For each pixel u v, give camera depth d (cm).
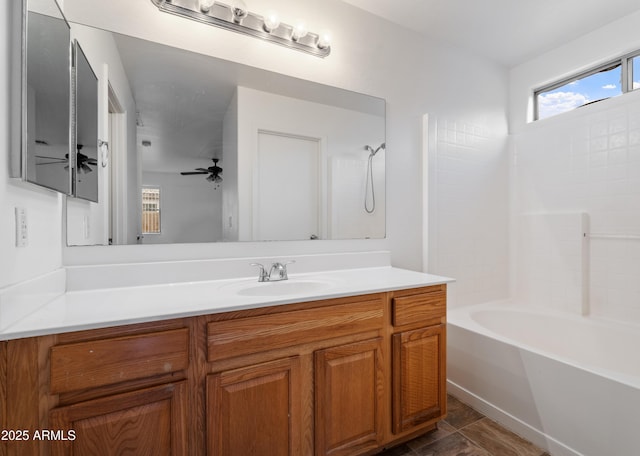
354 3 191
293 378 113
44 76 97
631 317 198
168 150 144
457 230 238
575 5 194
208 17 149
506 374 165
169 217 144
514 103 267
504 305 247
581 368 135
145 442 90
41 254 103
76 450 82
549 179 242
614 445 124
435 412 149
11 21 86
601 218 212
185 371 96
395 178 208
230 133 156
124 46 135
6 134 82
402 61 212
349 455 124
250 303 104
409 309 141
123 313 92
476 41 232
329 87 183
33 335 77
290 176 171
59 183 108
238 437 103
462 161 241
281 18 169
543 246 243
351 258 184
